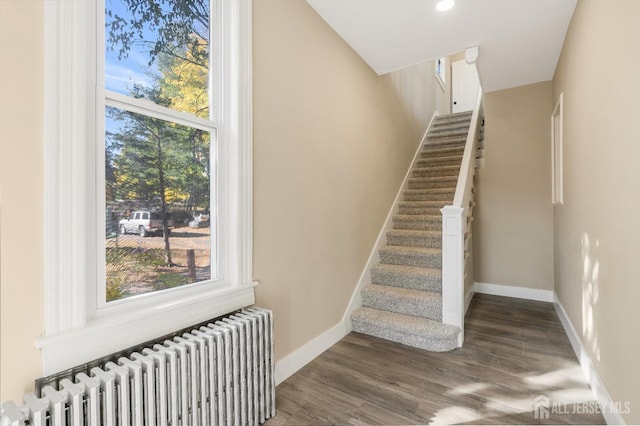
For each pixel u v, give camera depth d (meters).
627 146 1.43
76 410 0.96
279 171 2.08
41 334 1.03
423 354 2.47
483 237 4.28
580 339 2.35
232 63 1.76
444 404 1.84
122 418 1.07
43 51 1.04
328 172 2.63
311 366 2.29
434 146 5.40
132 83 1.34
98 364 1.17
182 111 1.55
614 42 1.59
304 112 2.32
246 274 1.81
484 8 2.37
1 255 0.96
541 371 2.20
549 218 3.89
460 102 7.50
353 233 3.04
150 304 1.38
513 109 4.11
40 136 1.04
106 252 1.24
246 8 1.79
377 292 3.05
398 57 3.14
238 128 1.75
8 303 0.97
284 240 2.13
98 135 1.21
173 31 1.52
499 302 3.83
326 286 2.60
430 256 3.28
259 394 1.66
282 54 2.10
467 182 3.27
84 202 1.12
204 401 1.34
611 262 1.65
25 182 1.01
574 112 2.51
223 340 1.45
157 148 1.44
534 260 3.98
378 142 3.59
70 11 1.09
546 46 2.96
